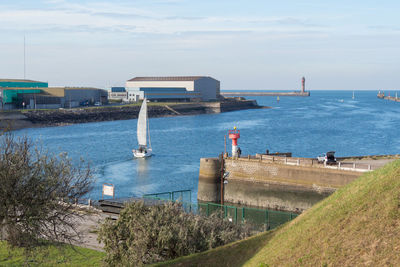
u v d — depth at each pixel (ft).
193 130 577.02
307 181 182.50
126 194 226.38
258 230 115.65
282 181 189.78
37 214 79.25
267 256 70.85
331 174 175.94
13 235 81.05
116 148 406.62
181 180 265.75
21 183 79.66
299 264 61.36
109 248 92.94
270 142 450.71
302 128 593.01
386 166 74.69
